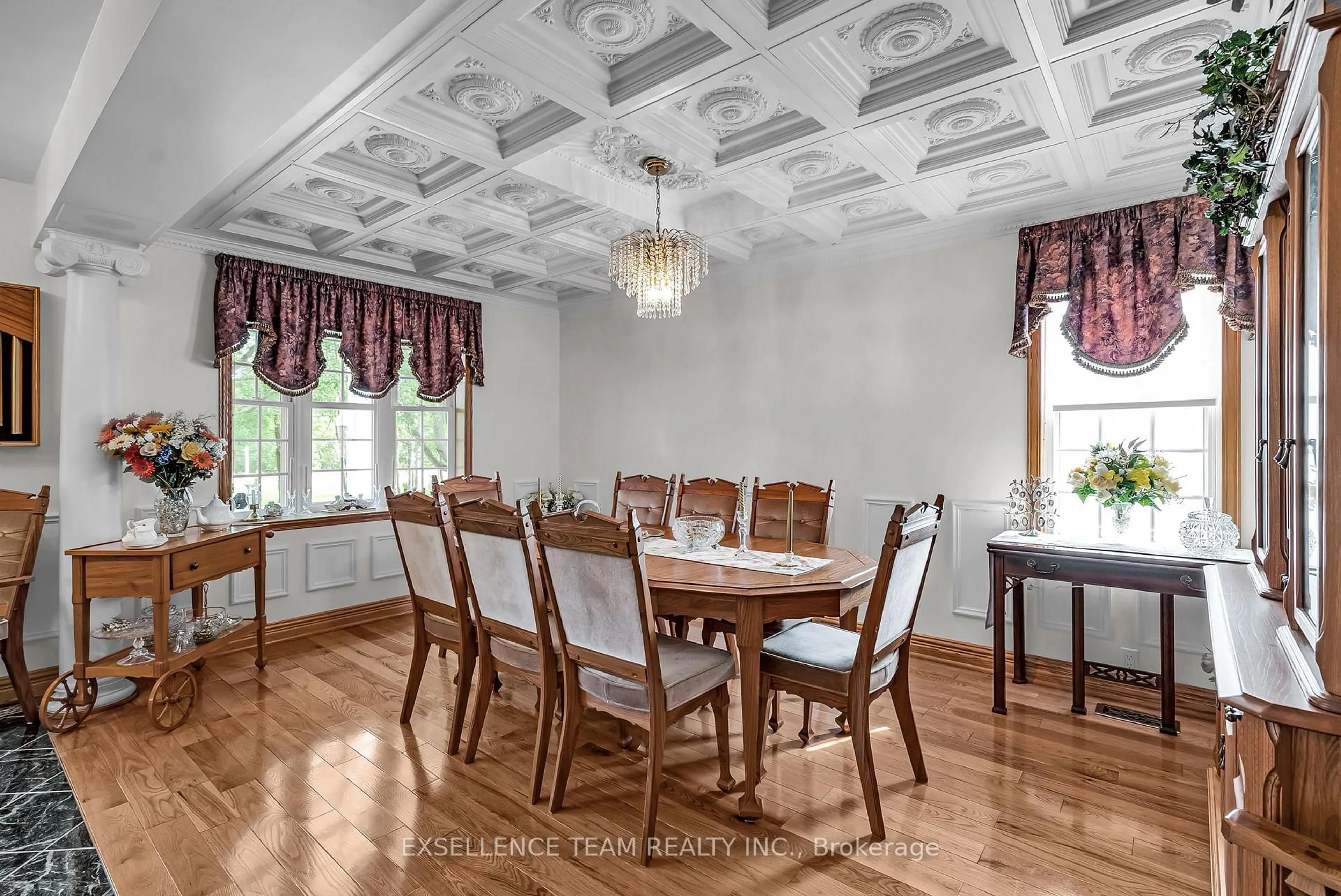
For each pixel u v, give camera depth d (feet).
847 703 7.50
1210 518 9.83
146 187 9.07
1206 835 7.25
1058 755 9.13
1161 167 10.00
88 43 7.88
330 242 13.84
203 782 8.37
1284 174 5.54
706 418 16.98
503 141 9.54
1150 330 10.77
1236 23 6.99
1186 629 10.71
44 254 10.50
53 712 9.98
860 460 14.34
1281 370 6.33
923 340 13.50
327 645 14.15
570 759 7.80
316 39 6.07
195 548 10.55
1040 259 11.77
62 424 10.86
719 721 8.20
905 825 7.47
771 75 7.65
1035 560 10.42
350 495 15.93
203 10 5.61
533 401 19.70
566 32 7.33
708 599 7.93
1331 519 3.65
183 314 13.14
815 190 11.58
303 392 14.40
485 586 8.64
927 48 7.61
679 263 10.91
